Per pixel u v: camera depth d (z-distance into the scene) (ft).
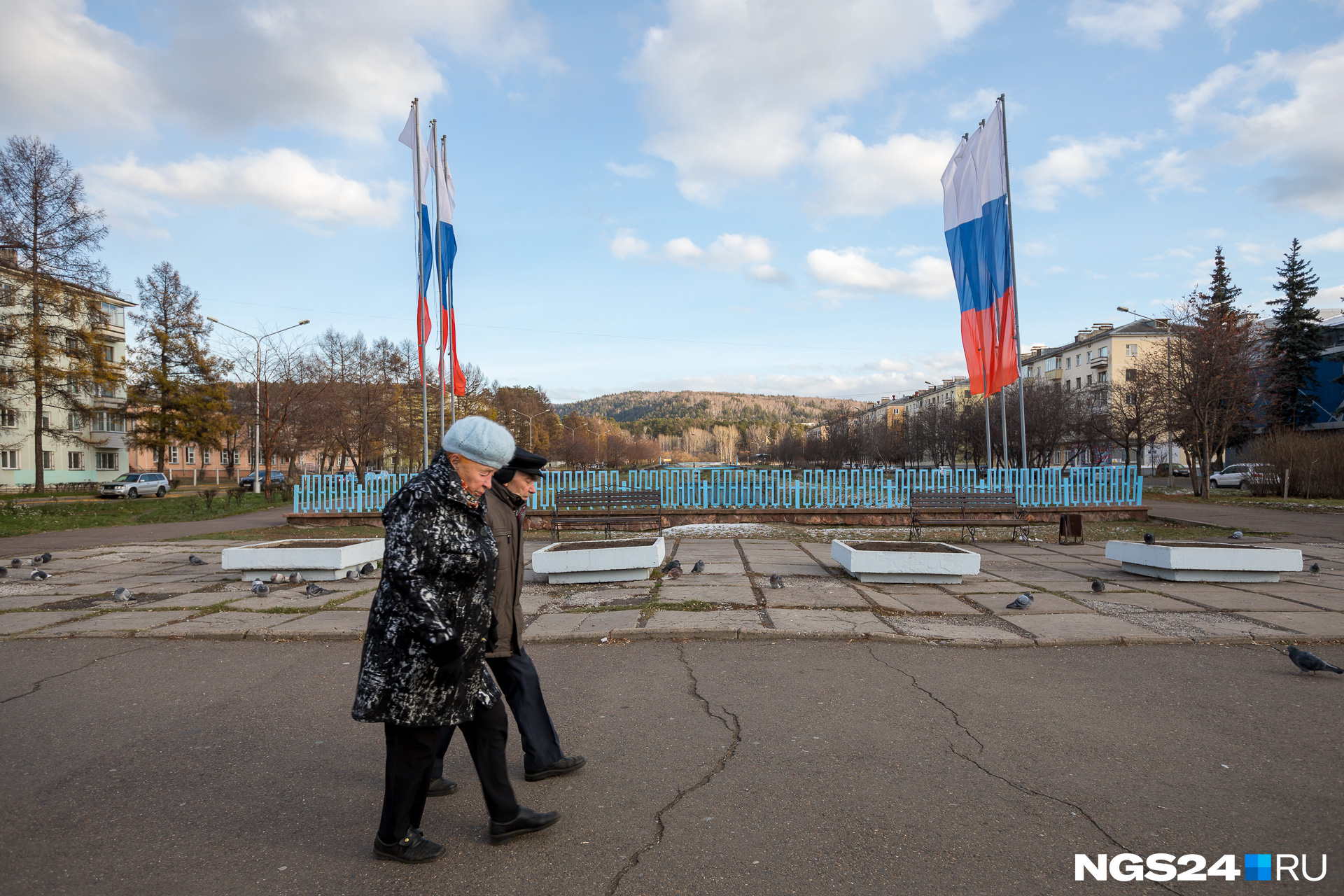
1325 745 13.69
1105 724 14.78
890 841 10.20
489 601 9.82
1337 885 9.12
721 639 21.75
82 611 25.93
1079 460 165.37
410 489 9.32
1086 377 244.01
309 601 27.58
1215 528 52.11
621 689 17.24
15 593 29.63
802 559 38.04
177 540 50.67
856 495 56.70
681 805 11.34
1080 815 10.97
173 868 9.65
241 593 29.37
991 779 12.22
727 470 58.08
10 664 19.84
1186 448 105.40
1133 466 58.34
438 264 62.28
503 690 12.47
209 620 24.47
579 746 13.82
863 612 24.73
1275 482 96.02
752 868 9.50
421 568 8.93
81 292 108.06
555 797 11.69
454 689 9.31
